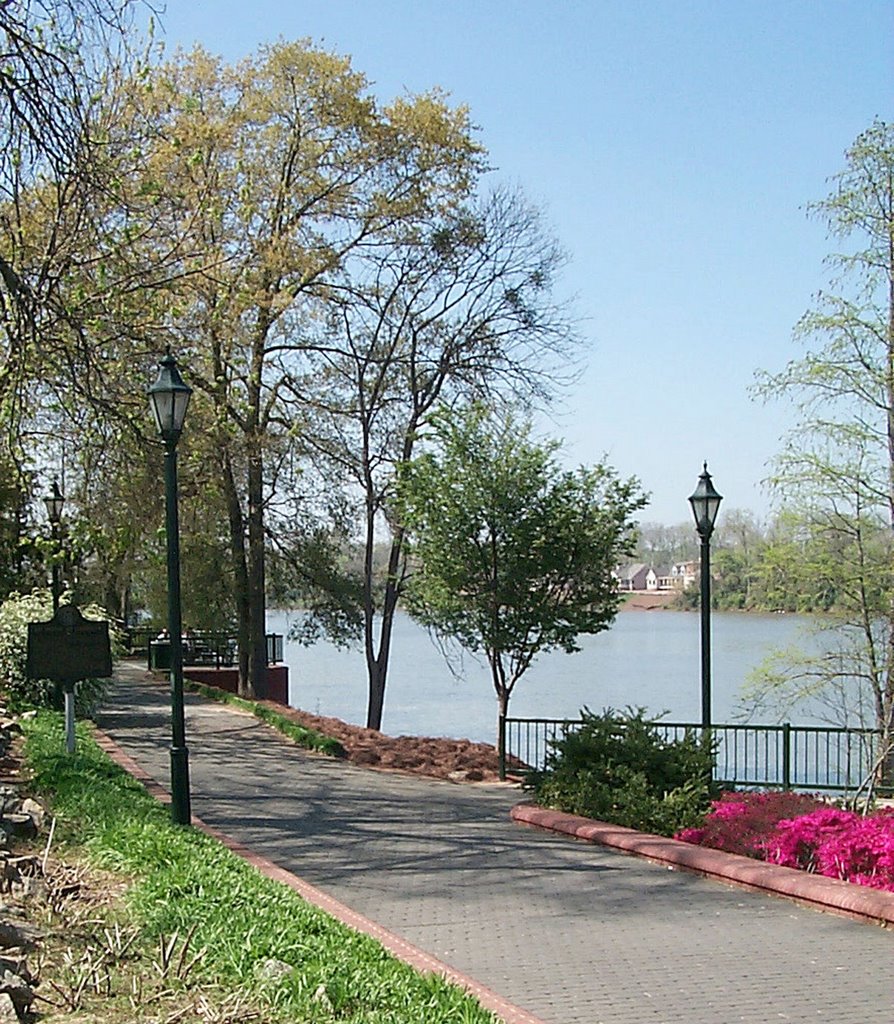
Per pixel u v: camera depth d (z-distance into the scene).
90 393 13.02
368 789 16.33
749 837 11.12
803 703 20.86
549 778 13.65
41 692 20.38
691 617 79.50
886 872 9.44
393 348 31.70
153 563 22.39
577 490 20.55
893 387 18.02
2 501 19.09
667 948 7.75
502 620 20.58
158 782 15.55
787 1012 6.45
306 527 32.94
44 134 11.48
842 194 18.81
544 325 32.09
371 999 6.00
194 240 18.64
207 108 27.05
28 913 7.09
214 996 5.93
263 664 32.03
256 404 28.33
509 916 8.64
